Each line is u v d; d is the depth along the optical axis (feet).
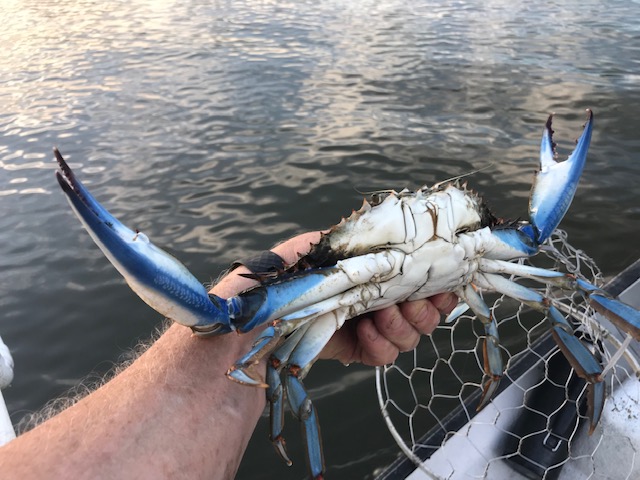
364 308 1.11
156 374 0.95
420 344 2.55
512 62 6.71
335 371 2.48
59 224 3.72
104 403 0.88
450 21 9.16
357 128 4.92
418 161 4.25
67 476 0.75
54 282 3.14
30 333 2.79
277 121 5.19
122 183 4.16
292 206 3.78
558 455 1.45
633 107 5.14
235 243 3.40
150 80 6.64
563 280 1.22
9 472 0.74
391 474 1.42
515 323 2.60
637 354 1.72
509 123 4.89
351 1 11.68
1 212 3.88
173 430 0.86
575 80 5.98
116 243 0.81
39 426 0.84
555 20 9.02
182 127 5.17
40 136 5.09
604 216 3.46
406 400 2.30
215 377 0.98
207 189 4.04
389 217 1.05
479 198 1.16
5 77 7.08
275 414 1.05
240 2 12.26
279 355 1.08
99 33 9.62
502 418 1.56
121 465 0.78
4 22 11.09
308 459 1.04
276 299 1.01
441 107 5.33
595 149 4.36
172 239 3.45
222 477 0.89
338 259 1.07
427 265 1.07
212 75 6.72
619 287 1.87
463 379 2.35
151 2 12.87
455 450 1.48
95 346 2.68
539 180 1.32
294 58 7.27
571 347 1.27
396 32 8.50
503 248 1.16
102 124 5.32
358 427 2.21
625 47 7.23
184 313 0.89
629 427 1.46
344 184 4.00
